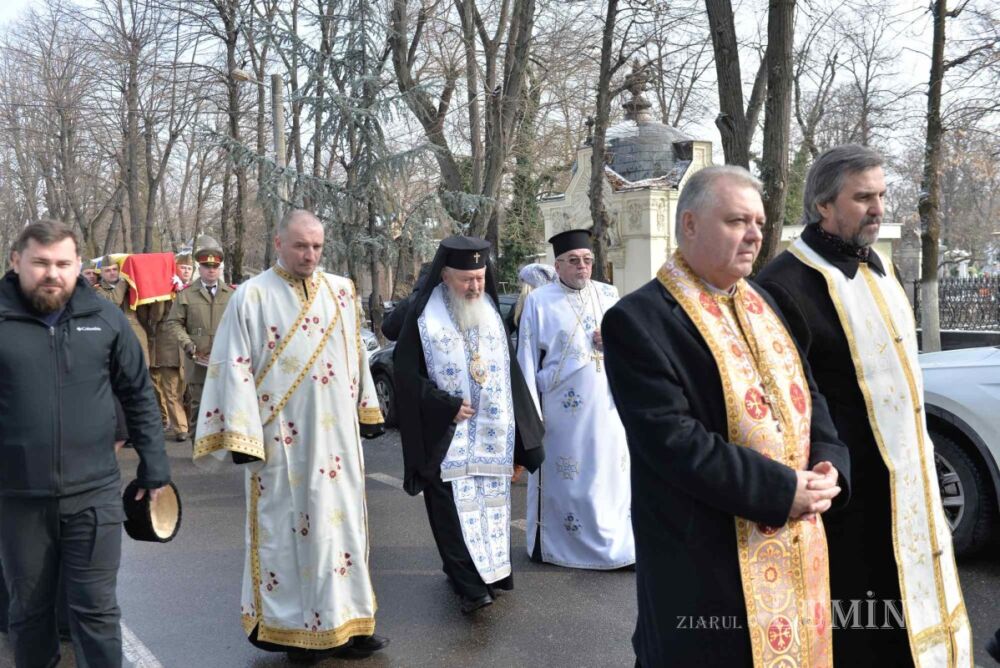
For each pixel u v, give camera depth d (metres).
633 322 2.42
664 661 2.41
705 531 2.37
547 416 5.39
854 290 2.90
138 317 9.88
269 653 4.25
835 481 2.36
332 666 4.07
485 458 4.79
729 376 2.39
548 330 5.41
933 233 11.95
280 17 15.42
